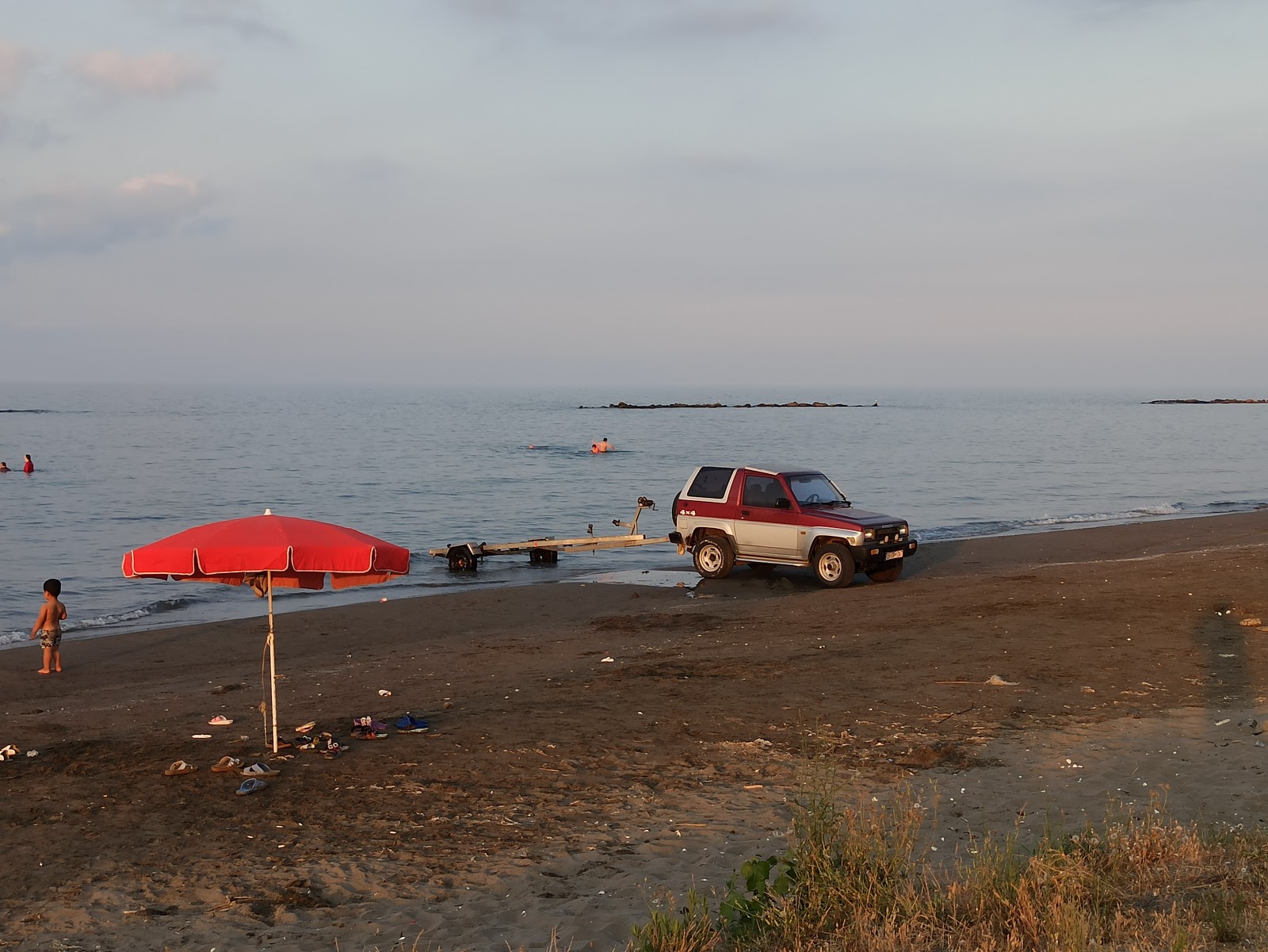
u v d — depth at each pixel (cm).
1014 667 1208
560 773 866
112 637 1717
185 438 9175
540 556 2609
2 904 627
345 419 13762
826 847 597
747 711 1048
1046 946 484
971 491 4731
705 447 8250
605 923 579
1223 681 1113
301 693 1224
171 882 656
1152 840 618
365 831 742
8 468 5994
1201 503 4206
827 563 2014
